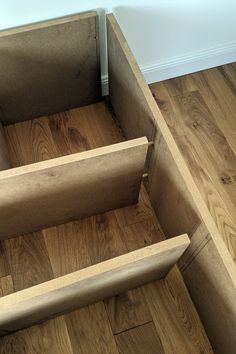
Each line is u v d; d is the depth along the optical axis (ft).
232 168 4.23
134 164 3.02
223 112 4.61
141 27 3.83
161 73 4.67
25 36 3.28
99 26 3.59
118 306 3.39
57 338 3.24
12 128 4.26
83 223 3.76
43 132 4.26
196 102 4.67
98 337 3.25
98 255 3.60
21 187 2.78
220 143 4.39
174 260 2.87
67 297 2.64
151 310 3.39
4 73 3.56
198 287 3.13
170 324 3.33
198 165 4.24
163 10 3.67
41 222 3.53
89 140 4.24
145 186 3.92
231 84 4.83
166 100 4.67
